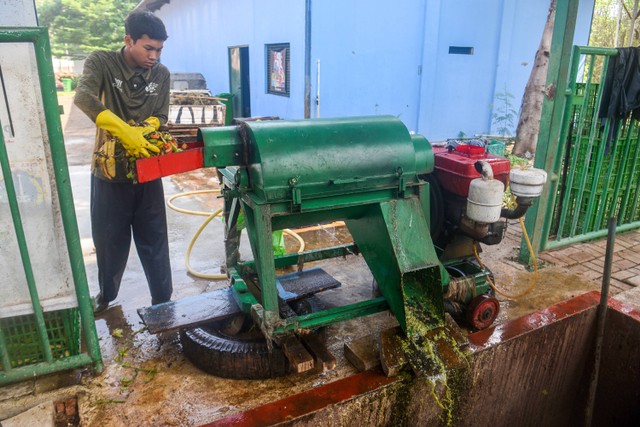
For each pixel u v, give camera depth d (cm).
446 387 269
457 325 299
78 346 271
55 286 239
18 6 223
